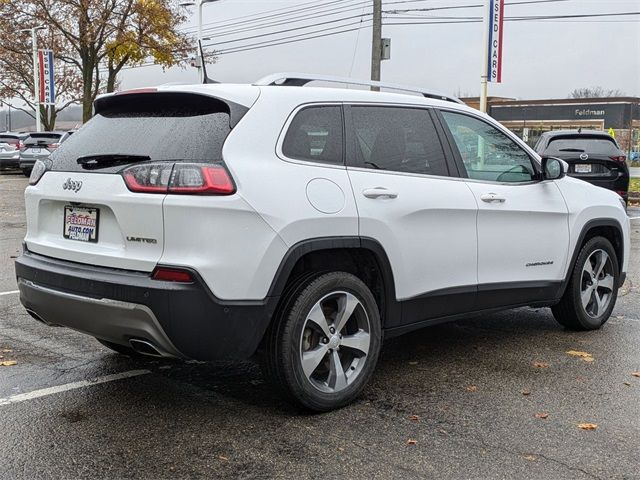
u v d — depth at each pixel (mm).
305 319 3924
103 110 4438
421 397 4371
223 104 3859
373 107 4477
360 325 4258
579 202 5711
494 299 5086
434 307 4691
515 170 5305
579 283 5781
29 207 4402
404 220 4359
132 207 3682
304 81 4344
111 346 5074
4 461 3447
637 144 53812
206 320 3570
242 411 4105
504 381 4684
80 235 4016
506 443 3697
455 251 4715
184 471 3355
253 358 4133
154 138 3928
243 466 3408
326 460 3479
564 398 4367
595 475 3352
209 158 3670
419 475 3332
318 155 4086
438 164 4734
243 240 3635
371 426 3906
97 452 3555
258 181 3717
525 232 5219
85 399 4281
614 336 5852
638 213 16375
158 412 4082
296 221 3807
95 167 3969
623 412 4145
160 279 3570
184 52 35094
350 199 4086
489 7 16812
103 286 3693
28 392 4387
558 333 5934
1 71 43250
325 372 4191
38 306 4102
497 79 17234
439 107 4902
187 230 3557
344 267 4301
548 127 59875
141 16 33781
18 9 33750
